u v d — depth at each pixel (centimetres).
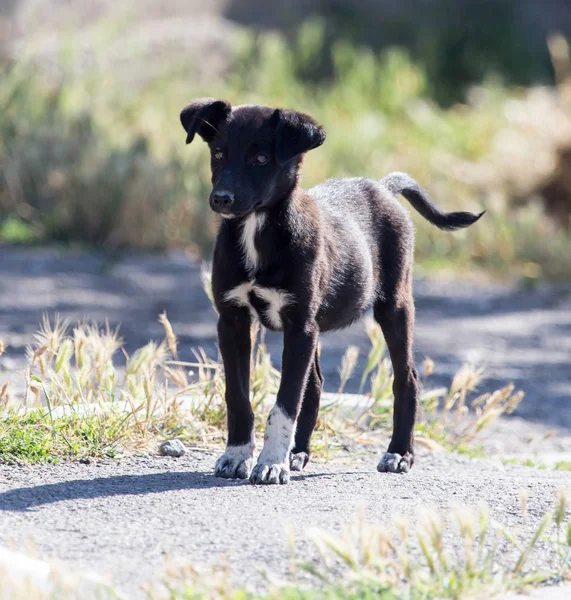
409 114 3091
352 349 1058
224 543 629
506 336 1717
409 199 1051
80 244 2198
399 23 3803
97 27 3031
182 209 2273
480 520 605
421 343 1633
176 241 2255
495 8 3850
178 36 3111
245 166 834
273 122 850
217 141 859
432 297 2017
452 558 620
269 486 791
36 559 581
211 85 3034
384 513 701
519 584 586
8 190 2277
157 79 2912
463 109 3259
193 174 2320
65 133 2373
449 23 3850
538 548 652
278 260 834
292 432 826
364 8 3853
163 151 2488
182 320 1641
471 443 1135
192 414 987
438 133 2948
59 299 1741
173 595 522
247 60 3180
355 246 912
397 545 630
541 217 2414
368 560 557
